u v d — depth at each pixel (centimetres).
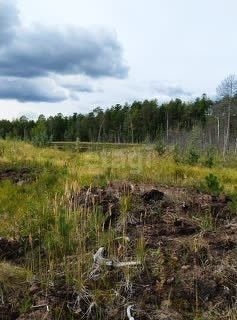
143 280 503
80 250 544
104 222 621
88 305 470
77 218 621
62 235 575
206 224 611
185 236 591
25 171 984
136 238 582
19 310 462
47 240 571
